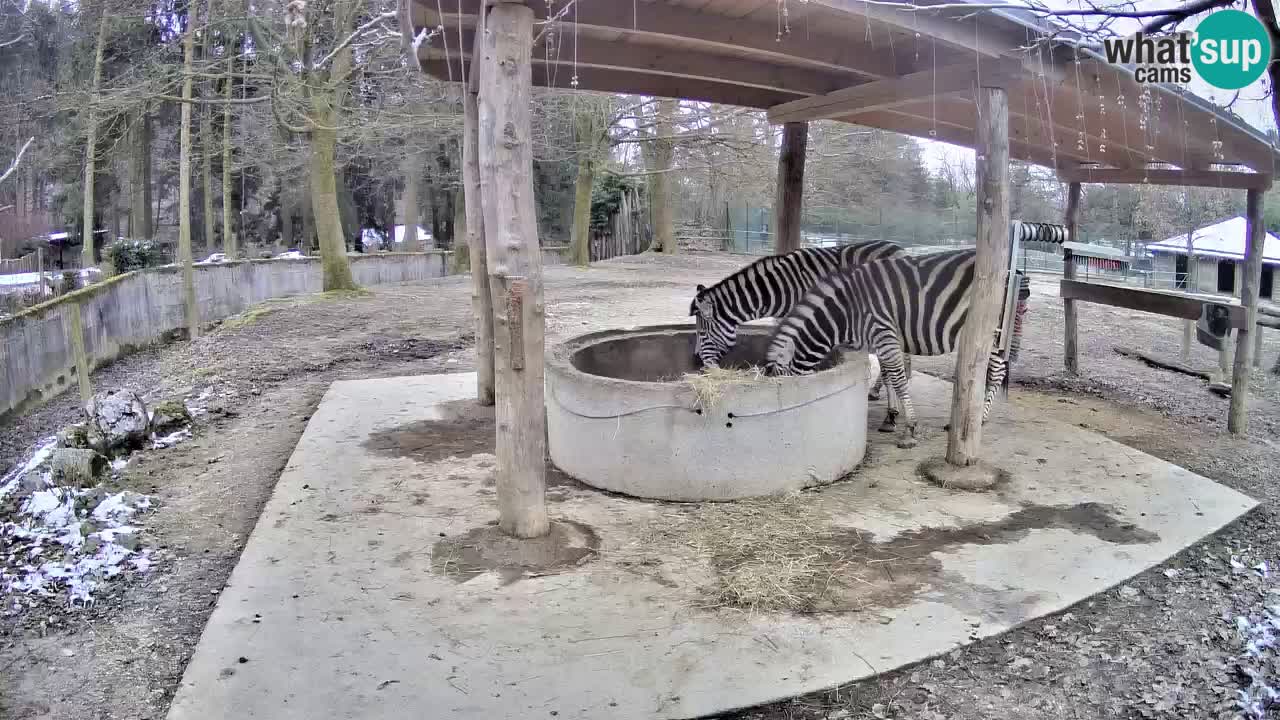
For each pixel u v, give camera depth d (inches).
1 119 586.2
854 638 139.3
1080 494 208.2
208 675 127.3
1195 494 208.4
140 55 648.4
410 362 398.9
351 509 197.0
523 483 172.4
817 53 214.5
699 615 146.7
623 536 180.4
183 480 228.1
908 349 243.0
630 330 279.7
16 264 682.8
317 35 553.6
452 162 966.4
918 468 227.0
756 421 200.4
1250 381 386.0
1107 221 863.7
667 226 1136.2
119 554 176.2
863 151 1019.3
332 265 669.3
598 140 883.4
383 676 127.6
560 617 145.9
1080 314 583.8
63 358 431.5
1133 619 149.9
